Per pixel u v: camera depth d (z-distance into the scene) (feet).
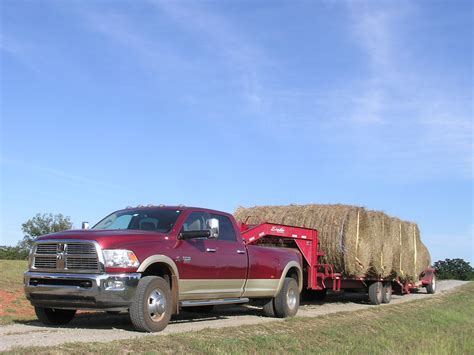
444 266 147.33
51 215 181.68
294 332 32.50
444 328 44.88
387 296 59.00
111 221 32.48
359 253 51.83
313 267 50.29
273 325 33.40
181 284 29.50
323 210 53.01
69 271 27.04
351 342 32.30
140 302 26.76
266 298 37.45
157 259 28.04
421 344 35.09
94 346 22.49
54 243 27.73
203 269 30.89
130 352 22.44
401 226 62.69
